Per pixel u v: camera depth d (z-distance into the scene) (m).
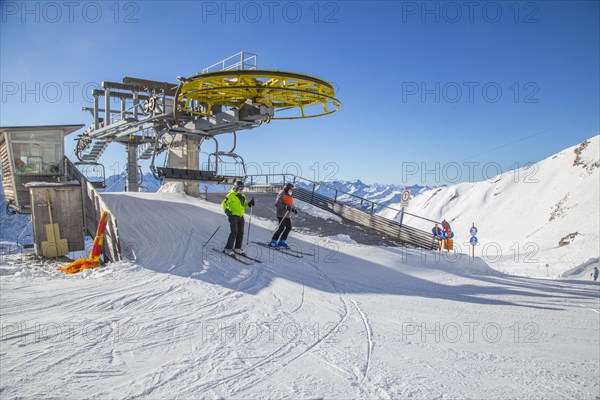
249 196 20.73
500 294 8.89
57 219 9.83
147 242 9.76
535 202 128.38
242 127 14.49
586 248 36.16
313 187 20.33
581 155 126.19
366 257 11.24
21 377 3.25
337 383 3.52
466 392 3.50
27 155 13.21
